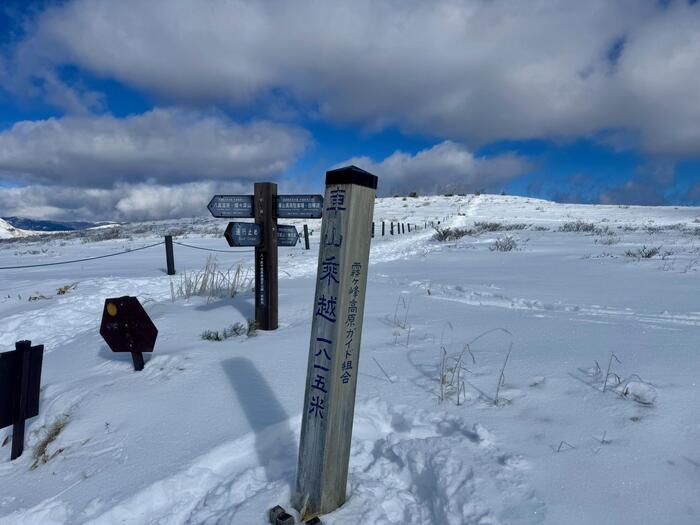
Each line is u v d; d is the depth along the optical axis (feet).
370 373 12.99
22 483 10.10
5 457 11.56
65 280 36.24
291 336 17.37
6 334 23.13
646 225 88.28
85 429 11.47
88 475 9.71
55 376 15.55
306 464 7.73
